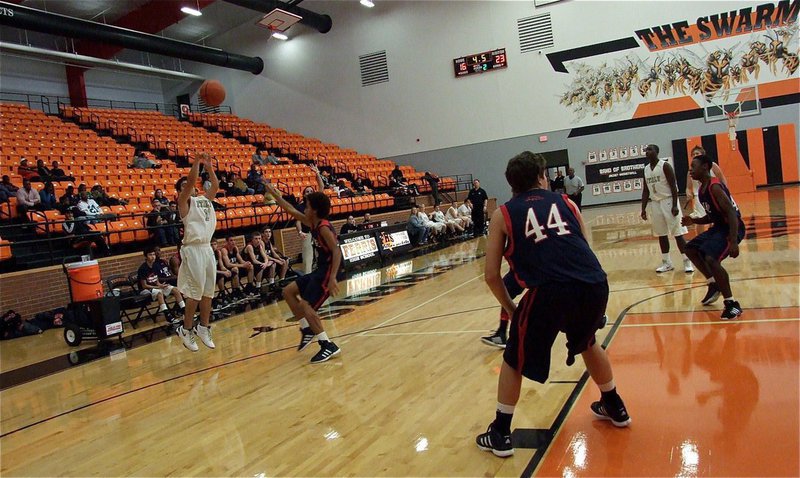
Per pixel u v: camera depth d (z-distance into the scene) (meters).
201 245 5.60
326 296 5.18
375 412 3.70
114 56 23.55
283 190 17.70
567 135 21.38
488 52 22.08
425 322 6.39
